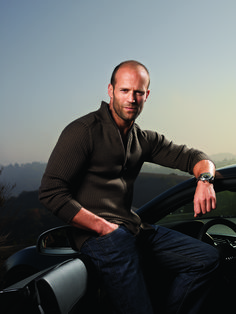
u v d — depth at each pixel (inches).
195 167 74.0
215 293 67.1
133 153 68.7
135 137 70.0
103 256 59.0
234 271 69.1
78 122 61.1
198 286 63.7
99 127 61.9
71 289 52.4
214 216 76.7
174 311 64.8
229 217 77.2
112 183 63.7
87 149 60.4
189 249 65.7
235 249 72.7
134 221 66.1
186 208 77.5
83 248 61.5
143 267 63.6
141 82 63.6
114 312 60.2
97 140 61.1
